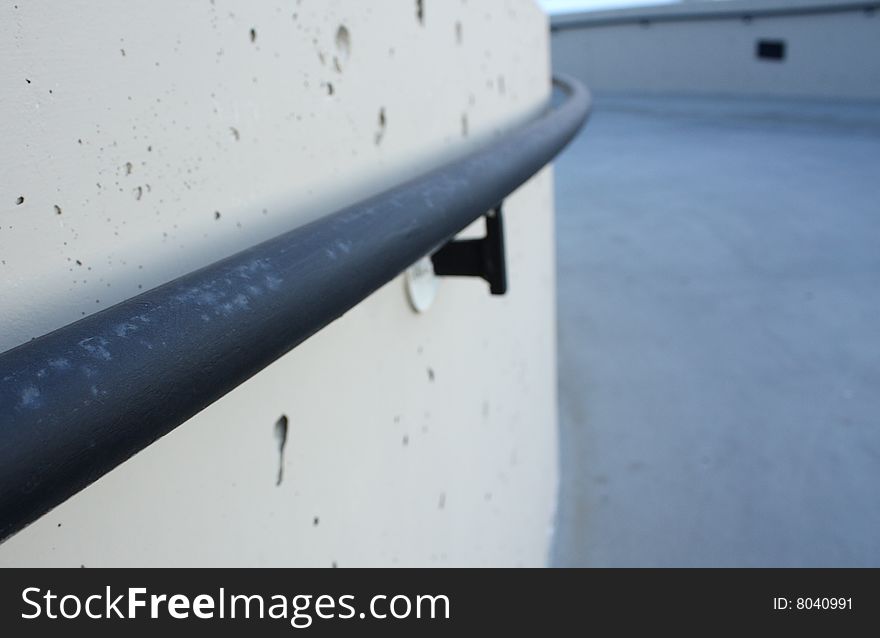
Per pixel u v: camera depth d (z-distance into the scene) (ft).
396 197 1.13
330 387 1.36
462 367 2.21
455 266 1.80
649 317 7.54
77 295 0.79
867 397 5.88
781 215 10.23
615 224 10.41
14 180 0.72
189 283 0.76
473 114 2.13
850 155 13.19
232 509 1.09
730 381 6.25
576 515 4.74
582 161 14.34
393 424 1.68
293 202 1.17
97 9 0.79
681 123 17.47
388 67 1.50
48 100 0.75
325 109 1.25
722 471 5.11
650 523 4.64
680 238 9.68
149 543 0.94
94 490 0.86
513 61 2.63
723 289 8.06
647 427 5.67
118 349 0.65
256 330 0.78
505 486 2.83
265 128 1.09
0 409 0.56
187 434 0.99
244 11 1.03
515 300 2.93
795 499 4.81
